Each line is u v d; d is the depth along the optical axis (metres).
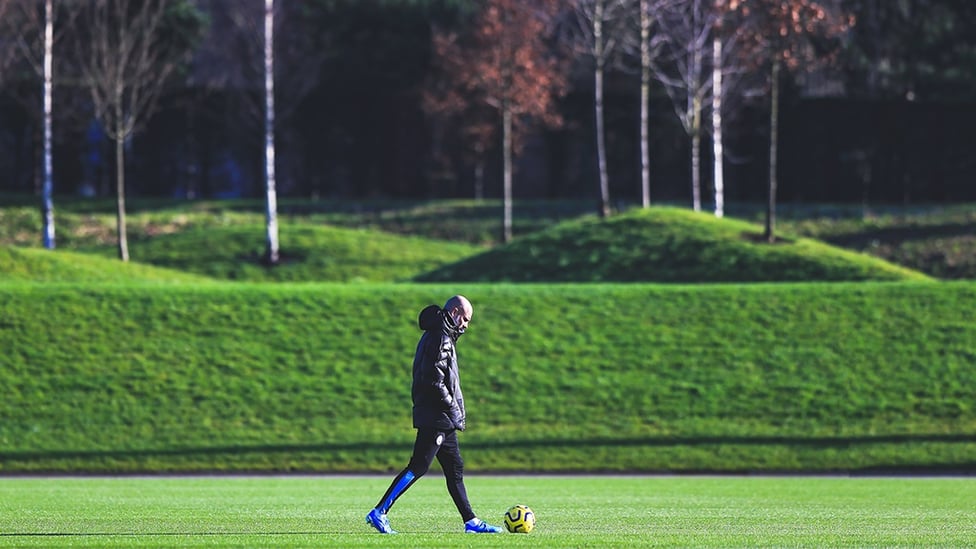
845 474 72.69
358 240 163.75
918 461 76.38
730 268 127.19
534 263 134.00
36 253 129.50
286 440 81.38
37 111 186.12
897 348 96.81
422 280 134.00
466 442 80.81
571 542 30.39
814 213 178.75
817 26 148.00
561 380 92.31
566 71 185.38
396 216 185.88
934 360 94.44
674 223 139.50
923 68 198.88
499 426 84.25
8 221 174.88
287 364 95.00
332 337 100.19
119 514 41.94
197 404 87.75
